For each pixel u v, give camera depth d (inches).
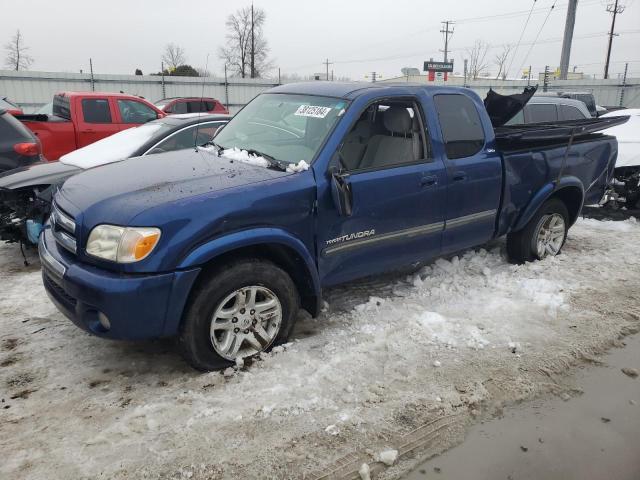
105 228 122.5
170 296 122.5
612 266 225.3
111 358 144.2
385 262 166.7
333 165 147.4
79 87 930.7
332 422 119.4
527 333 162.9
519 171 198.8
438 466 110.3
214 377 133.6
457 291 191.6
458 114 183.0
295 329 161.2
